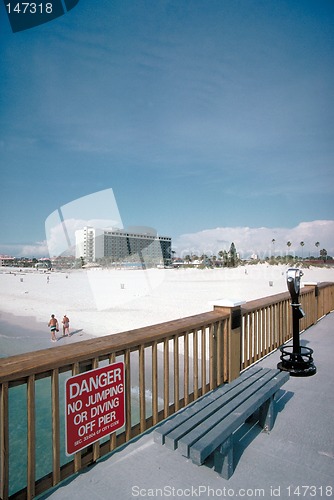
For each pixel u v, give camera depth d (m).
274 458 2.48
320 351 5.29
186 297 35.06
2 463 1.83
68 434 2.13
